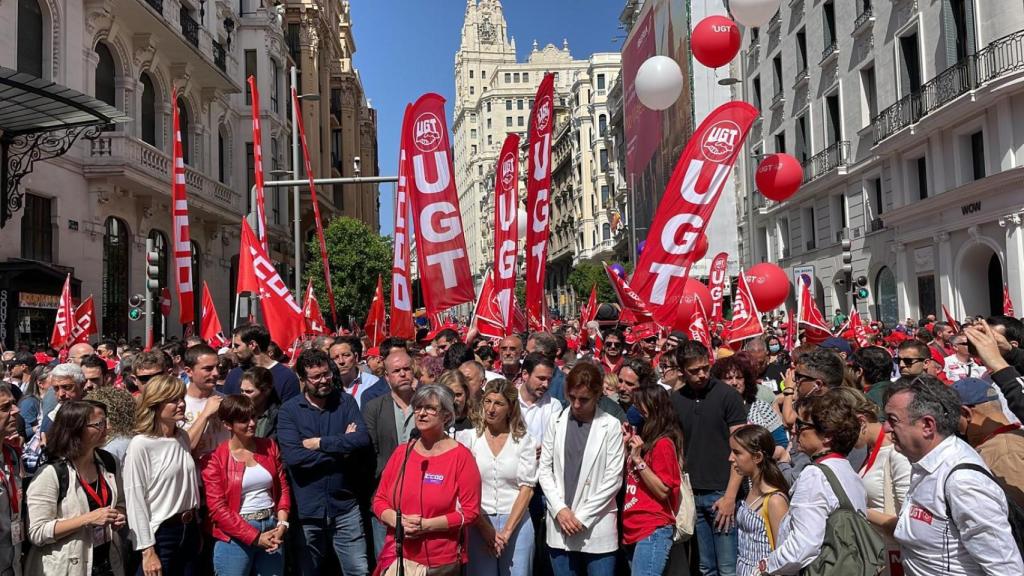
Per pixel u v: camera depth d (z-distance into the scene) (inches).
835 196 1080.2
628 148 1838.1
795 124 1181.7
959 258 780.0
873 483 186.4
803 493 157.0
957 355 348.2
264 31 1305.4
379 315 475.5
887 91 911.0
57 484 188.2
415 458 199.8
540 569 255.9
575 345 531.2
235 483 216.2
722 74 1491.1
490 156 5590.6
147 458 202.2
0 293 634.8
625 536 215.8
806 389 217.8
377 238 1330.0
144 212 872.9
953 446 137.0
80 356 326.3
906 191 877.8
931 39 810.2
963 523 130.9
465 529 203.5
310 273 1264.8
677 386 269.1
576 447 214.7
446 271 384.2
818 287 1132.5
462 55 6299.2
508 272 383.2
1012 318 203.9
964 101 721.6
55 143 637.9
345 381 294.0
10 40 657.6
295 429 230.5
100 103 517.0
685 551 221.6
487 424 226.5
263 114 1295.5
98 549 193.6
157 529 203.8
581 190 2997.0
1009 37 677.9
